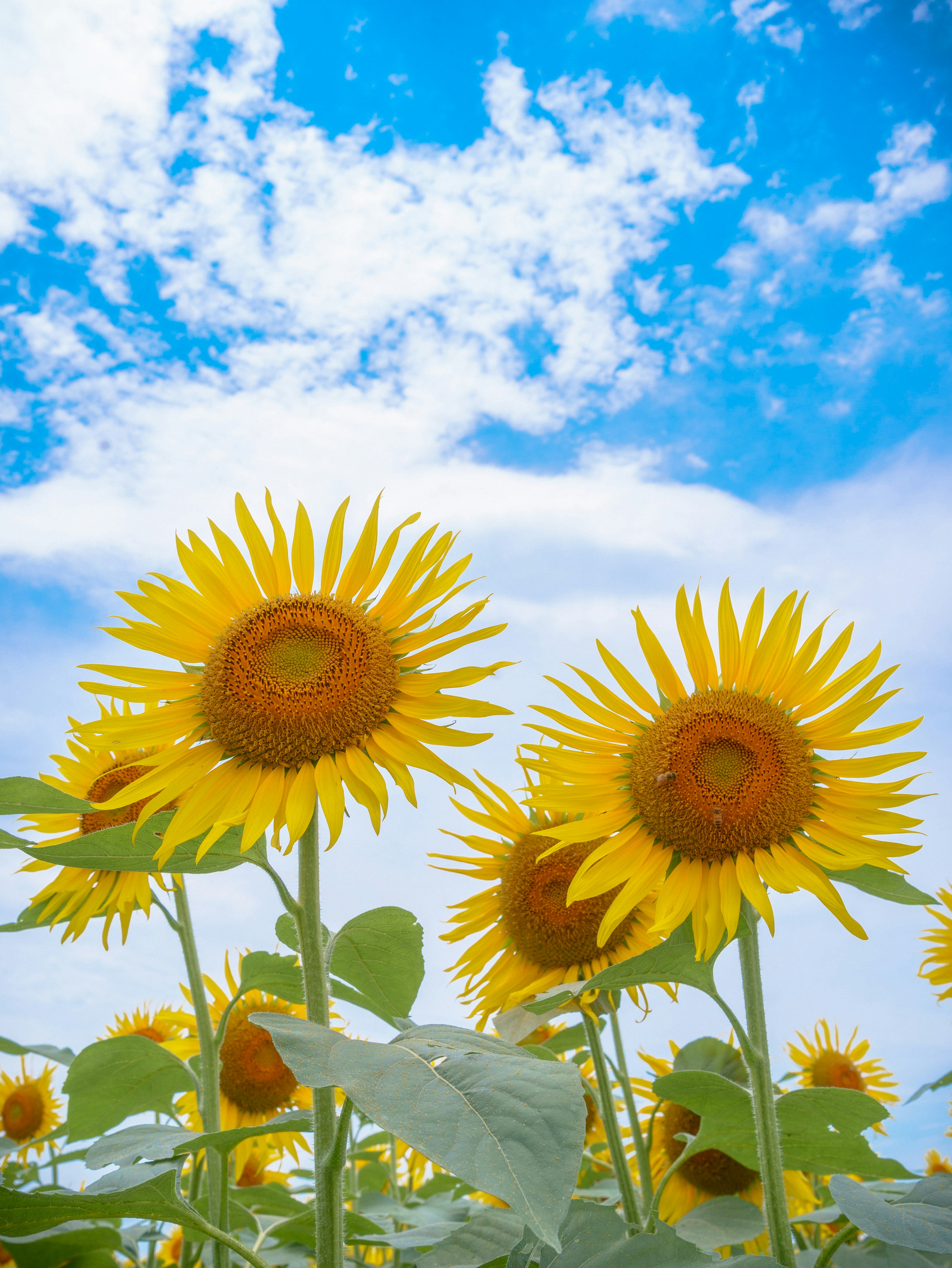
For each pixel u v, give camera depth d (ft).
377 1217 2.99
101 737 2.03
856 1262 2.23
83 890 2.76
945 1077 2.94
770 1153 1.95
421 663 2.05
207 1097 2.52
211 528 2.21
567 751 2.25
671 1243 1.70
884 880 2.04
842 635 2.20
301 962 1.89
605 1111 2.49
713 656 2.29
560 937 2.64
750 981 2.06
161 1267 3.04
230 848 1.89
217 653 2.04
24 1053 3.12
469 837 2.84
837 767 2.12
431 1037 1.60
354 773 1.90
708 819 2.07
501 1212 2.12
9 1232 1.85
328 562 2.19
